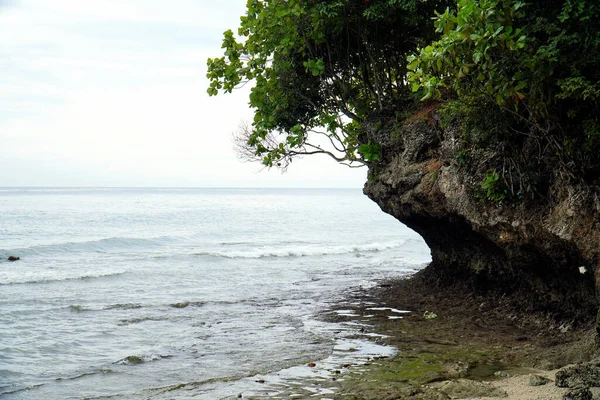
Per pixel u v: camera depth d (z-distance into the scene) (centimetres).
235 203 11250
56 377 935
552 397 663
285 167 1658
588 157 851
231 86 1541
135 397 820
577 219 859
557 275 995
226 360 1000
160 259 2811
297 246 3697
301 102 1611
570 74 833
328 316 1351
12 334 1236
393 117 1469
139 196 16075
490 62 799
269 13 1409
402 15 1404
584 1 781
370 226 5638
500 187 997
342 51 1595
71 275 2248
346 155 1622
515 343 982
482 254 1277
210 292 1795
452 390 735
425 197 1276
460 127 1098
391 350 1002
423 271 1741
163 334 1224
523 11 830
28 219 5641
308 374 885
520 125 970
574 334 945
